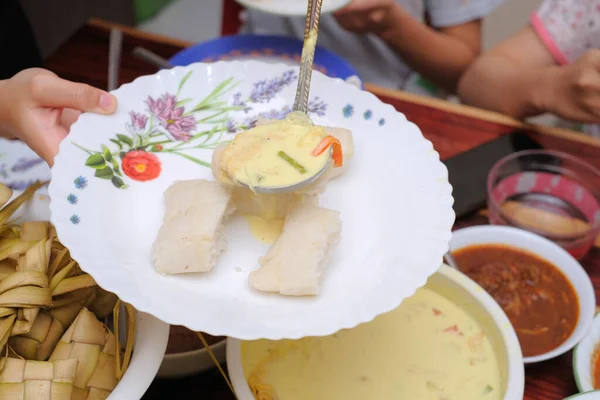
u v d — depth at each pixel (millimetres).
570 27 1026
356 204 567
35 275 498
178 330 609
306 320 465
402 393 569
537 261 686
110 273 476
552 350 614
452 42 1122
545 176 768
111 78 768
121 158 568
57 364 481
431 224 523
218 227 519
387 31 1074
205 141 605
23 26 1042
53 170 525
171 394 589
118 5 1515
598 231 701
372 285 496
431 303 630
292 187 521
